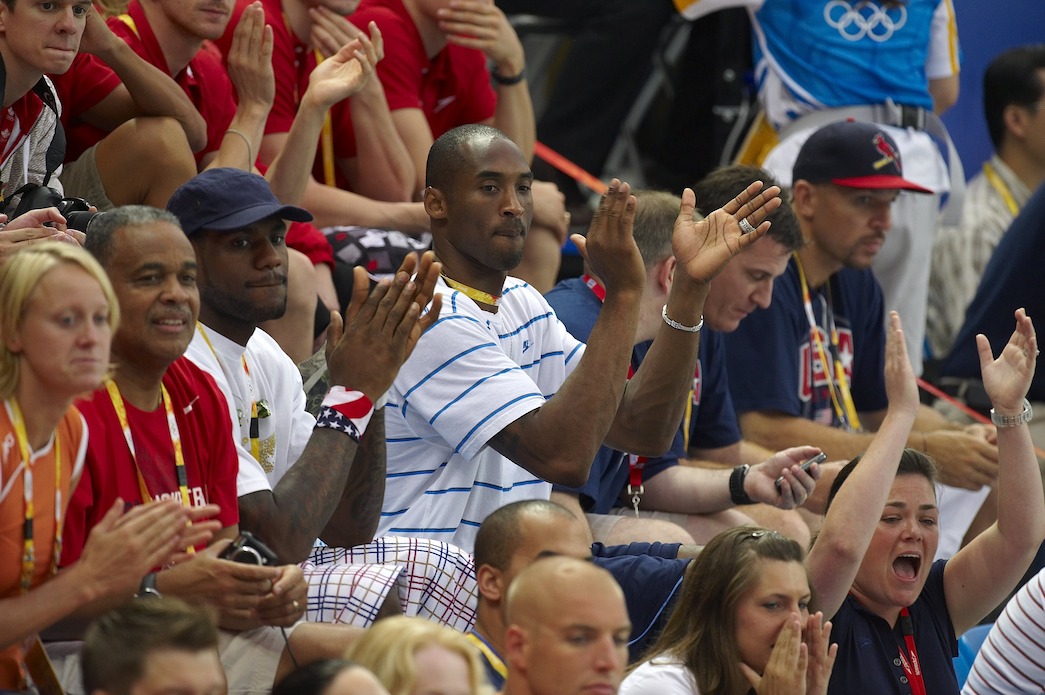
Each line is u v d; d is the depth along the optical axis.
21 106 16.98
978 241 30.30
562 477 15.45
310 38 22.52
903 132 28.05
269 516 13.43
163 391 13.02
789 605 14.02
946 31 29.73
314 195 22.22
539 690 11.00
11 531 11.41
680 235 16.39
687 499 19.92
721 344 21.41
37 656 11.65
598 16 30.23
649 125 31.42
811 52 28.14
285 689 10.10
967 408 27.11
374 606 14.29
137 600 10.54
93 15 17.97
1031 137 30.70
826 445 22.38
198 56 20.44
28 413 11.36
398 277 14.12
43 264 11.12
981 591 16.84
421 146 23.69
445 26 23.94
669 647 14.34
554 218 23.73
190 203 14.33
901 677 15.93
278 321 19.19
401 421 16.34
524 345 17.33
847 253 23.45
